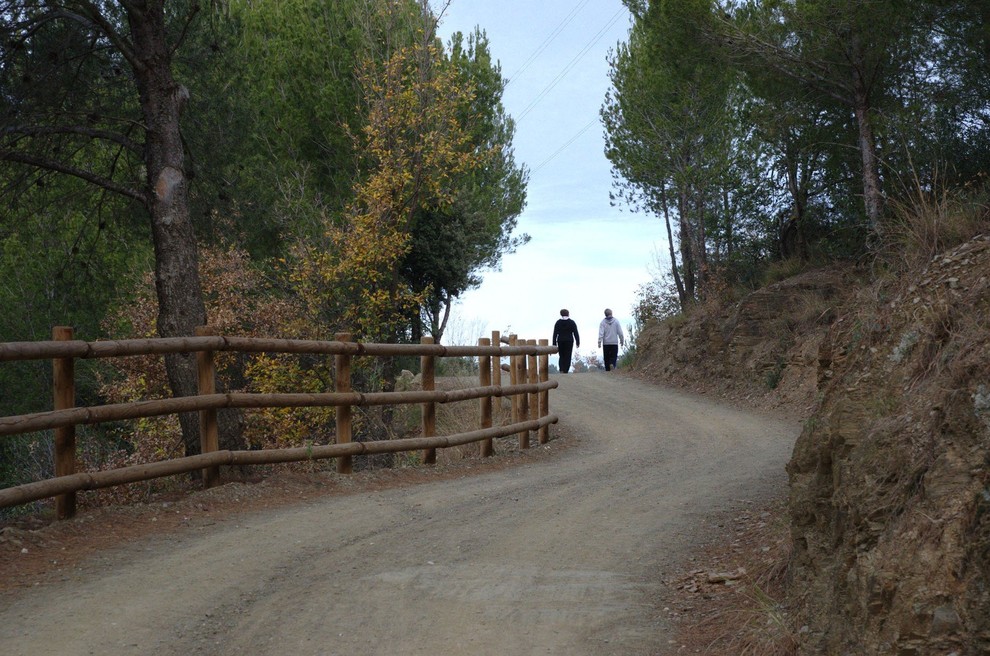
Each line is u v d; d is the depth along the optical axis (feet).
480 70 79.71
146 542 23.15
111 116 40.52
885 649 11.43
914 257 19.34
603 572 20.62
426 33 61.93
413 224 82.69
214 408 28.58
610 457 39.81
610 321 85.51
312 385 50.06
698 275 84.69
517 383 44.01
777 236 79.30
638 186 92.89
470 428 51.21
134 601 18.31
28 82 36.37
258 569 20.75
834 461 15.44
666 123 84.58
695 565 20.90
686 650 15.58
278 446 46.91
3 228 44.50
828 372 21.13
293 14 72.23
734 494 29.19
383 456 49.16
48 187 43.73
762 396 58.23
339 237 54.03
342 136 69.92
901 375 15.47
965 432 12.53
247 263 54.60
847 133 66.23
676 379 70.49
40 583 19.56
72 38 36.88
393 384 56.85
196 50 47.42
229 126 49.06
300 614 17.65
